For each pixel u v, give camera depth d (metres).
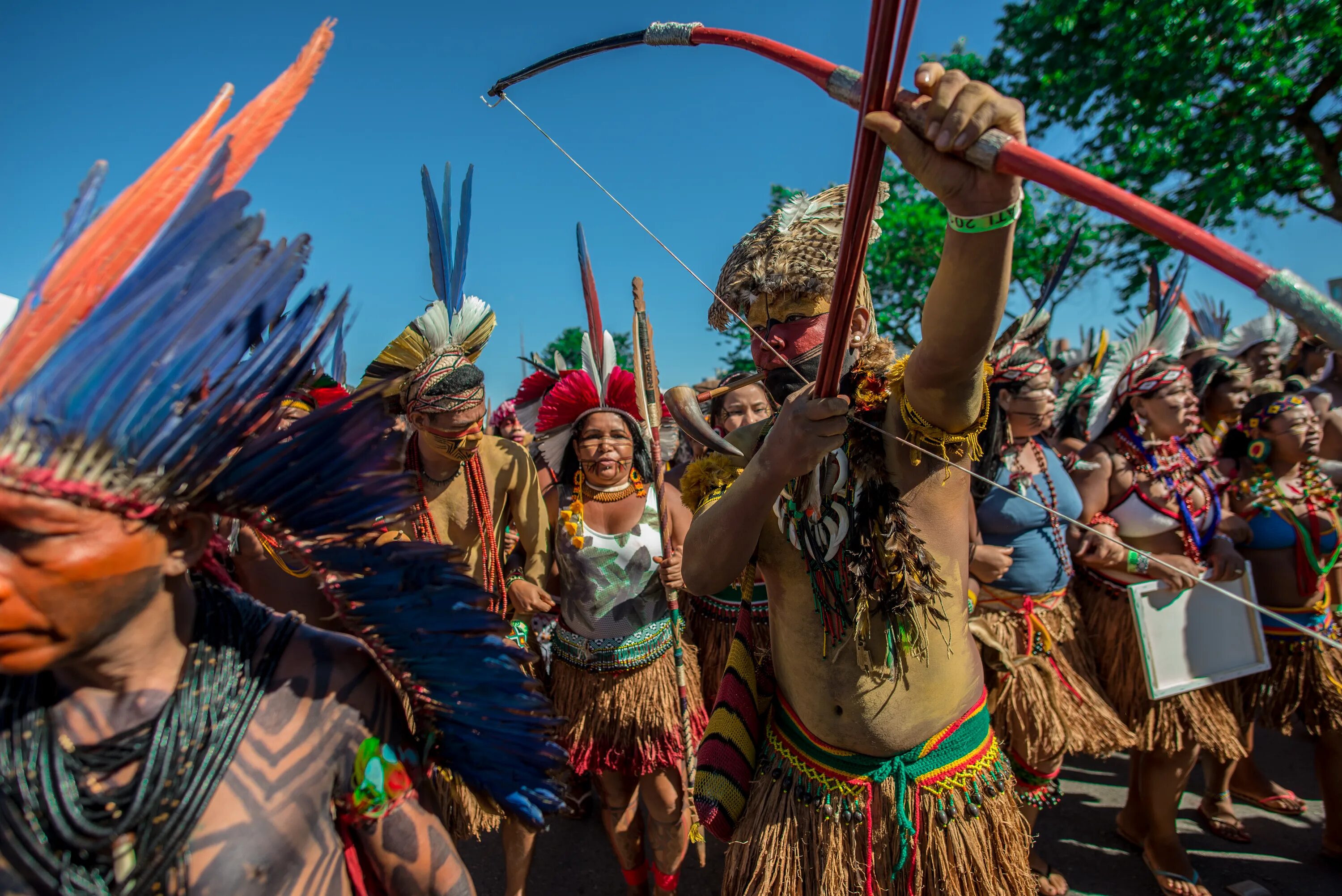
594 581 2.79
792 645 1.66
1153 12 9.02
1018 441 2.92
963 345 1.14
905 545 1.47
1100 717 2.80
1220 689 2.97
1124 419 3.09
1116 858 3.24
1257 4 9.34
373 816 1.05
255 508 0.99
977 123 0.84
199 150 0.91
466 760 1.19
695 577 1.57
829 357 1.18
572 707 2.83
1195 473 3.05
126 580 0.85
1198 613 2.90
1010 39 10.90
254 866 0.92
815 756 1.63
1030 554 2.83
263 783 0.95
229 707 0.96
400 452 1.05
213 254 0.88
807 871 1.61
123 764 0.90
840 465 1.52
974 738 1.64
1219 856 3.21
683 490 1.87
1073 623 3.04
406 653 1.12
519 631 2.88
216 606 1.03
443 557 1.09
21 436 0.77
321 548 1.07
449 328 2.43
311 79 1.00
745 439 1.78
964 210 0.96
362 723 1.05
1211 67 9.02
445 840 1.13
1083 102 10.14
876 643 1.54
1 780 0.87
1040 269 11.14
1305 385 4.45
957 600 1.59
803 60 1.01
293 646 1.05
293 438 0.98
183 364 0.85
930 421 1.35
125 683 0.93
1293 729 4.28
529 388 3.63
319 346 0.99
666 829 2.78
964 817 1.58
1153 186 10.13
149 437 0.83
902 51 0.85
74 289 0.81
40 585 0.79
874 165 0.94
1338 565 3.24
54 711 0.92
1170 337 3.31
